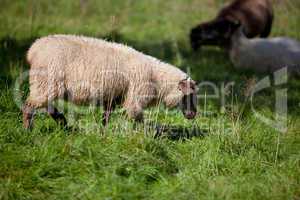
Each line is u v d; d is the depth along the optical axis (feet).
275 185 30.27
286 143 36.88
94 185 28.78
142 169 30.40
